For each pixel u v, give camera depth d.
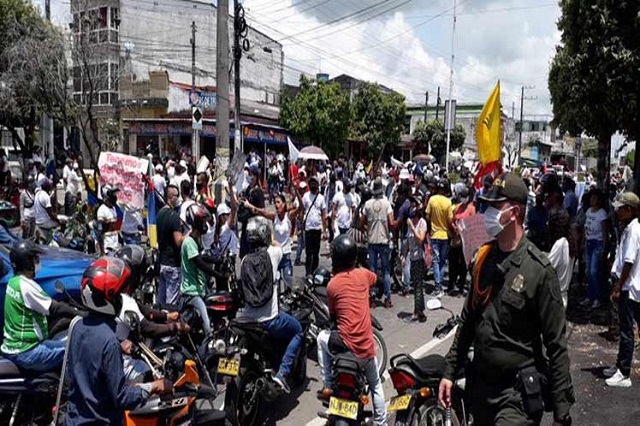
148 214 11.12
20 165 28.31
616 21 8.88
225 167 13.38
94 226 10.48
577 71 9.40
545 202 10.18
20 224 14.87
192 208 6.83
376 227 9.70
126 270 3.46
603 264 9.55
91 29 22.12
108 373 3.31
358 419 4.82
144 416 3.73
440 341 7.99
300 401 6.07
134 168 10.70
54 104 21.86
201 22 42.72
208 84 43.00
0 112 24.09
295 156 18.78
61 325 5.08
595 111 9.46
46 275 6.01
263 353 5.48
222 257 7.39
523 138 74.50
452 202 11.52
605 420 5.58
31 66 20.59
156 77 35.06
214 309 6.34
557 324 3.08
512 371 3.16
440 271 10.42
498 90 7.71
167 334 5.11
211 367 5.24
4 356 4.68
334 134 37.16
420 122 55.78
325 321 6.57
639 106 8.98
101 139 30.89
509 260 3.21
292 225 12.82
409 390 4.41
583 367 7.05
